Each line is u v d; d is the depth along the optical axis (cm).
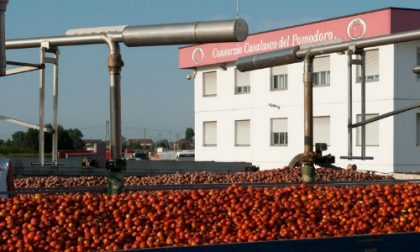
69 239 867
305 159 1280
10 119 1444
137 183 1603
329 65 3966
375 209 1041
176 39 978
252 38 4403
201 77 4994
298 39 4050
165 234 897
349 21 3725
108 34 1023
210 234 919
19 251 838
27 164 1784
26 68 1215
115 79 1025
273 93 4419
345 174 1888
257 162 4544
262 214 970
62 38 1102
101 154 1047
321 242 810
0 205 902
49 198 936
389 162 3631
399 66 3644
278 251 784
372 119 1287
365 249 838
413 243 868
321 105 4009
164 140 12025
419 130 3738
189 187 1112
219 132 4856
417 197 1073
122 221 918
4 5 945
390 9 3534
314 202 1027
